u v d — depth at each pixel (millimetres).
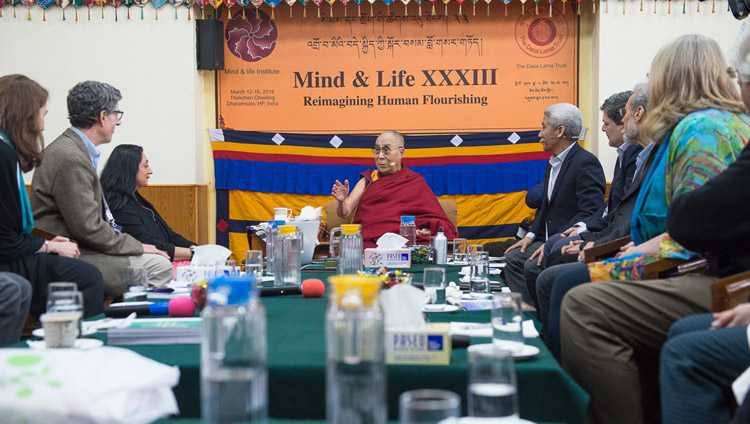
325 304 2391
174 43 6523
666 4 6207
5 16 6527
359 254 3082
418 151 6684
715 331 1613
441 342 1495
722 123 2072
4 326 2572
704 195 1812
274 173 6781
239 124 6855
